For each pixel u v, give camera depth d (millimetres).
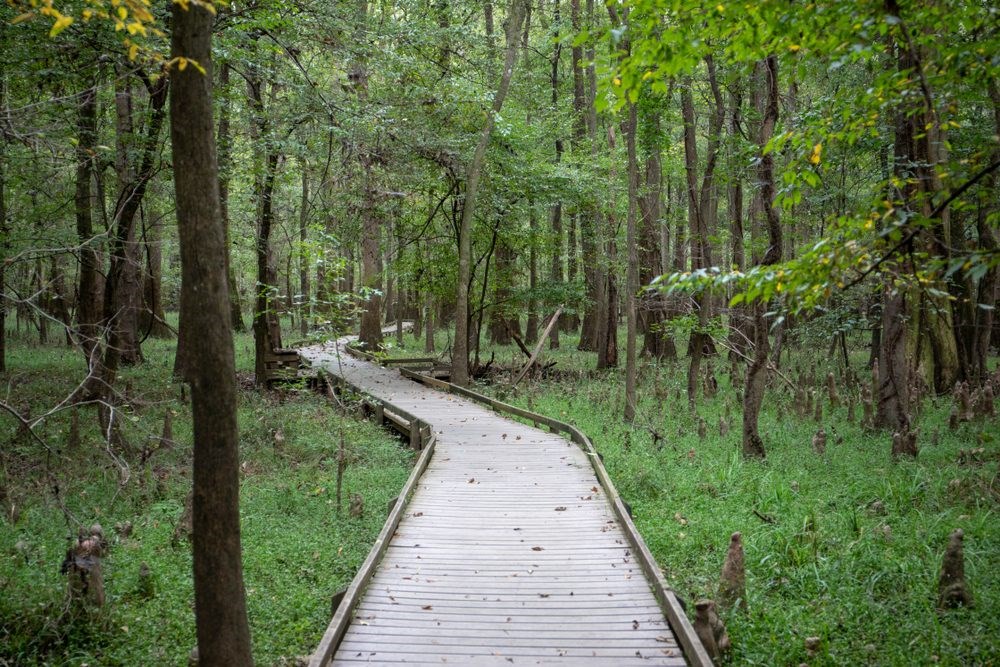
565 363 26609
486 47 22031
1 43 10188
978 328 18078
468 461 12578
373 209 20156
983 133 14758
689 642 5660
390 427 17203
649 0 5512
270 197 18703
